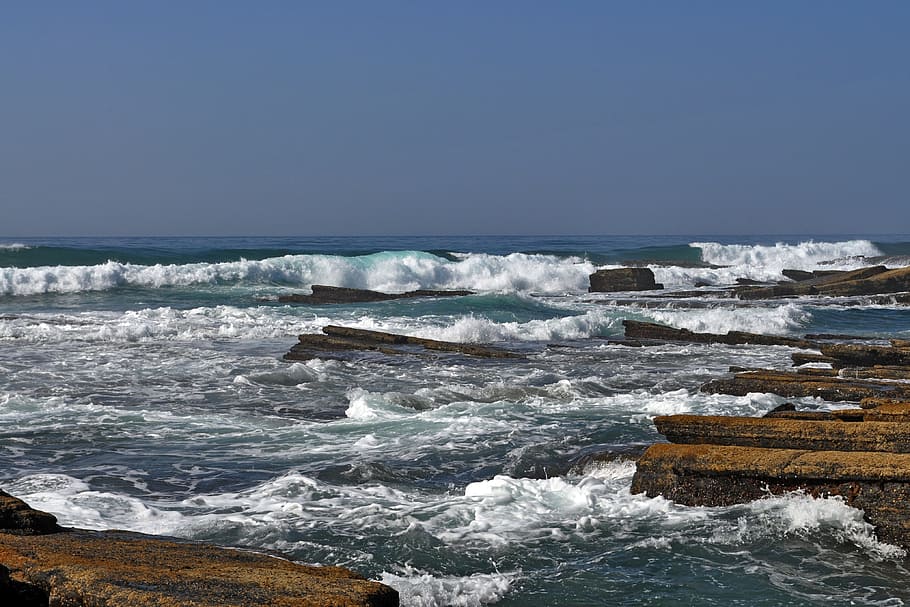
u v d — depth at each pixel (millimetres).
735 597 7250
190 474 10898
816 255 70750
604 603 7102
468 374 19266
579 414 14523
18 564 5863
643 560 7996
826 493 8859
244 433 13188
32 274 38625
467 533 8633
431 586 7188
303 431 13344
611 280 48125
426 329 26125
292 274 46438
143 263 50656
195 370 19297
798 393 15984
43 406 14867
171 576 5641
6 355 20906
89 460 11516
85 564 5848
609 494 9805
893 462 8625
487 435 12977
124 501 9461
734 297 42281
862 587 7508
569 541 8438
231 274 44438
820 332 28969
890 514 8492
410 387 17703
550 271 51000
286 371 18547
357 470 10961
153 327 25078
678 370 20047
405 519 8992
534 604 7062
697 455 9453
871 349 19297
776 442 9648
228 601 5160
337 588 5434
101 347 22547
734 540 8469
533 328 26938
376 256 51688
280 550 8047
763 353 22859
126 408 15102
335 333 23719
